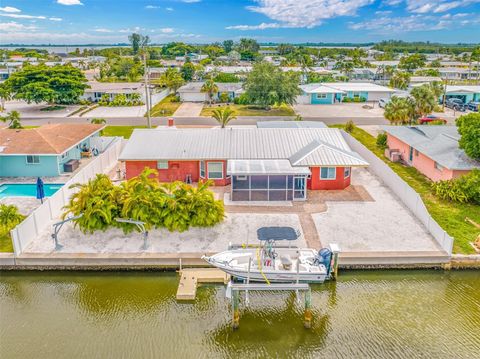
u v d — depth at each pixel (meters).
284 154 31.27
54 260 21.00
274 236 18.94
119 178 33.00
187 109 67.94
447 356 15.57
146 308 18.38
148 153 31.22
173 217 23.56
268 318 17.88
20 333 16.78
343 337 16.66
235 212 26.56
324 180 30.30
